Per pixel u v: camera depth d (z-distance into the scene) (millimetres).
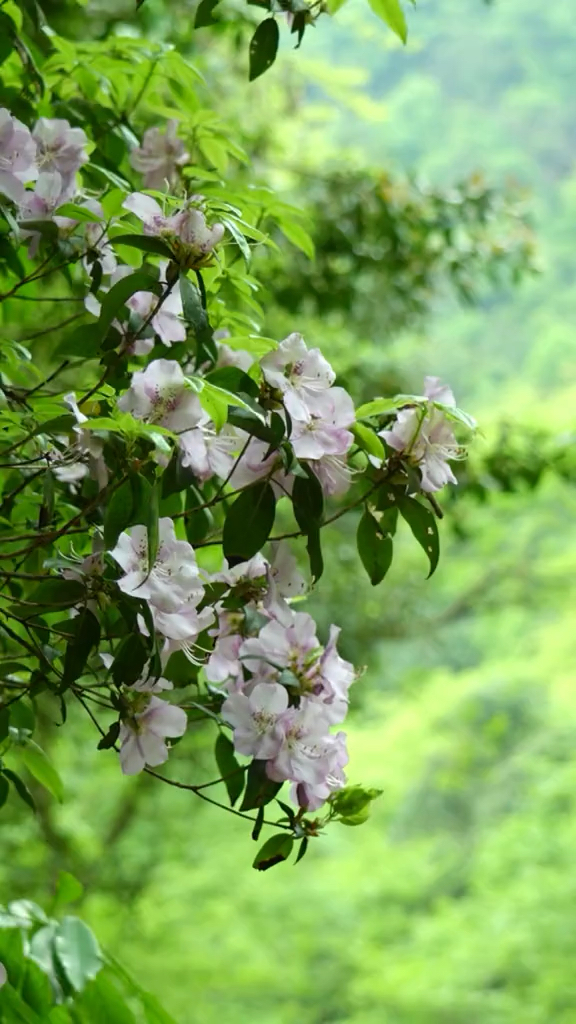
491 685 18484
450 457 2184
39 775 2904
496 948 16016
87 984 2779
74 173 2516
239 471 2137
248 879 16703
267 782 2135
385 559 2252
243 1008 16219
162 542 2021
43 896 9477
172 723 2229
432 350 26438
